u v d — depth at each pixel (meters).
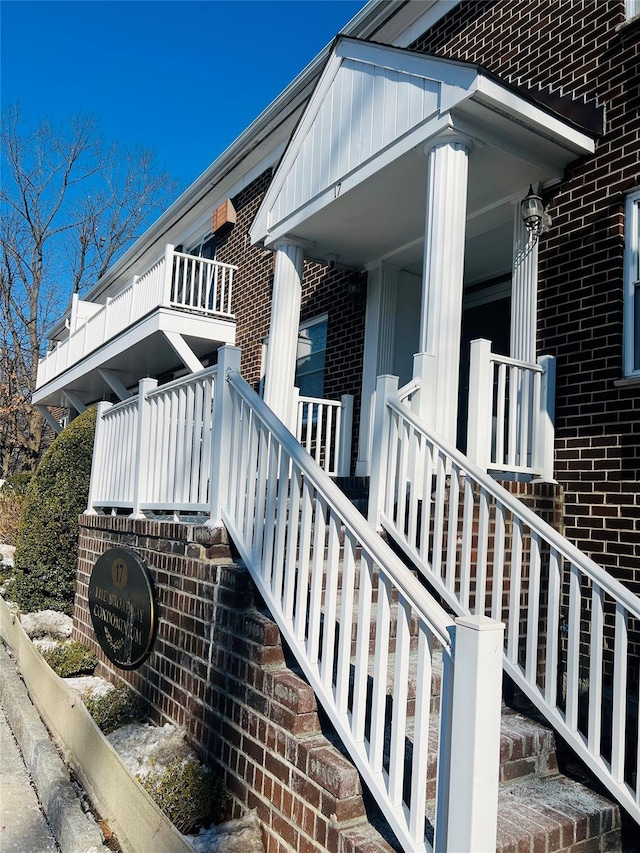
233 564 3.54
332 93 5.92
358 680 2.40
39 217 26.61
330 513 2.68
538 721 3.24
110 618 4.96
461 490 4.23
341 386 7.85
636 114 4.71
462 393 7.51
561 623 4.41
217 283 11.29
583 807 2.69
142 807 2.93
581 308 4.89
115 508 5.46
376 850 2.12
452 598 3.63
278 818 2.63
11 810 3.67
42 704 5.02
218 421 3.82
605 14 5.06
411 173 5.27
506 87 4.46
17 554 7.30
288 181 6.52
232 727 3.11
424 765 2.11
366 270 7.53
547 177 5.18
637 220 4.67
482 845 1.84
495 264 7.07
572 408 4.85
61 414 23.02
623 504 4.45
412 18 7.09
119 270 16.36
